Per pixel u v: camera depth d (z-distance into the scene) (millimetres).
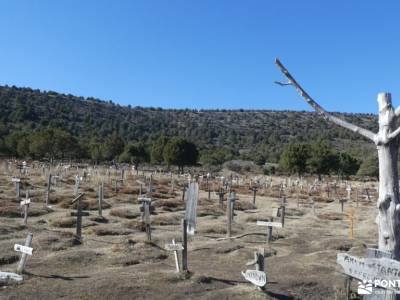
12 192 30016
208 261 14117
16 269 11992
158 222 21797
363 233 21234
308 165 71250
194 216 12797
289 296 10711
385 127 6457
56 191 32969
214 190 43750
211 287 11023
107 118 174500
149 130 170875
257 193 43844
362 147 127125
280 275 12531
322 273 12883
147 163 95875
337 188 55594
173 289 10703
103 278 11414
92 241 16297
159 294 10383
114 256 13836
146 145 98188
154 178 53938
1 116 137875
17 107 150500
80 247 15219
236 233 19719
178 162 76375
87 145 93625
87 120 164250
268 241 16891
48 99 176000
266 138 159000
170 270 12281
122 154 87750
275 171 91312
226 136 168250
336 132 151625
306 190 50406
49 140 78375
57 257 13281
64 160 87812
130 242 15719
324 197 42938
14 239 15617
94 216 22125
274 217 23438
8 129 116188
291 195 43062
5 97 160750
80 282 11117
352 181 74000
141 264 13227
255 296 10367
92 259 13461
